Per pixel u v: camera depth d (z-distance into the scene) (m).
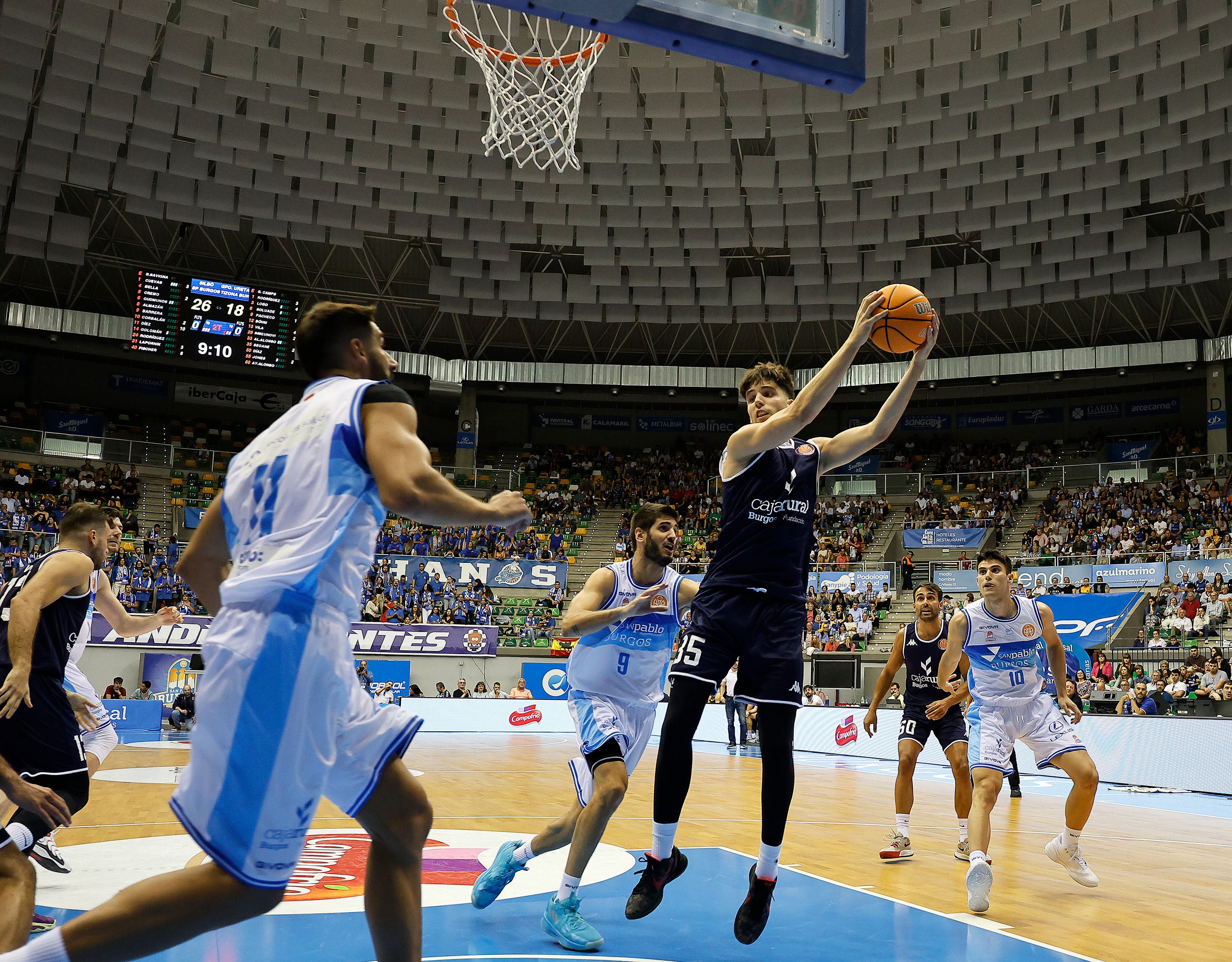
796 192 20.84
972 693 5.11
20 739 3.05
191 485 24.55
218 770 1.72
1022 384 28.22
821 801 8.29
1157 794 9.92
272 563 1.83
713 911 3.78
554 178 20.72
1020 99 17.75
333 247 25.61
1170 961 3.15
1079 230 20.80
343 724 1.92
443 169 20.55
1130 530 22.55
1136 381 27.05
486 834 5.71
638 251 23.34
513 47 16.84
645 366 28.50
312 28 16.86
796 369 29.03
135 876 4.11
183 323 21.81
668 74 17.58
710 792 8.73
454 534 24.64
